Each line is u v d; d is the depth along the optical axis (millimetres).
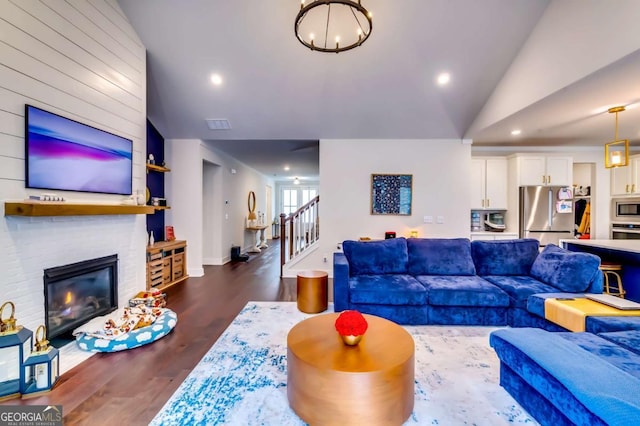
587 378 1327
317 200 5547
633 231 5020
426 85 3916
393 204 5039
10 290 1994
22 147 2045
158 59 3562
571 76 2729
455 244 3547
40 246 2199
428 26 3211
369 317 2207
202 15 3113
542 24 3061
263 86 3939
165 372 2088
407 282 3104
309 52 3479
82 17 2535
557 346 1633
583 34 2598
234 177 7188
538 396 1589
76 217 2523
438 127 4707
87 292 2725
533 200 4996
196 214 5105
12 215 1950
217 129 4820
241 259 6742
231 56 3523
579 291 2734
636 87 2828
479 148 5559
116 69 2957
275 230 11570
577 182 5734
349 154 5047
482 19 3131
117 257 3018
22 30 2035
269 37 3311
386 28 3232
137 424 1580
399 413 1549
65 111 2379
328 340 1815
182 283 4633
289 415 1653
